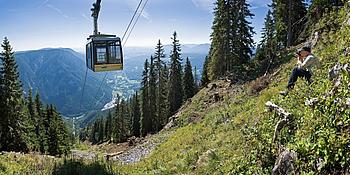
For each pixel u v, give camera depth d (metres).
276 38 51.59
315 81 11.42
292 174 7.47
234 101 28.97
